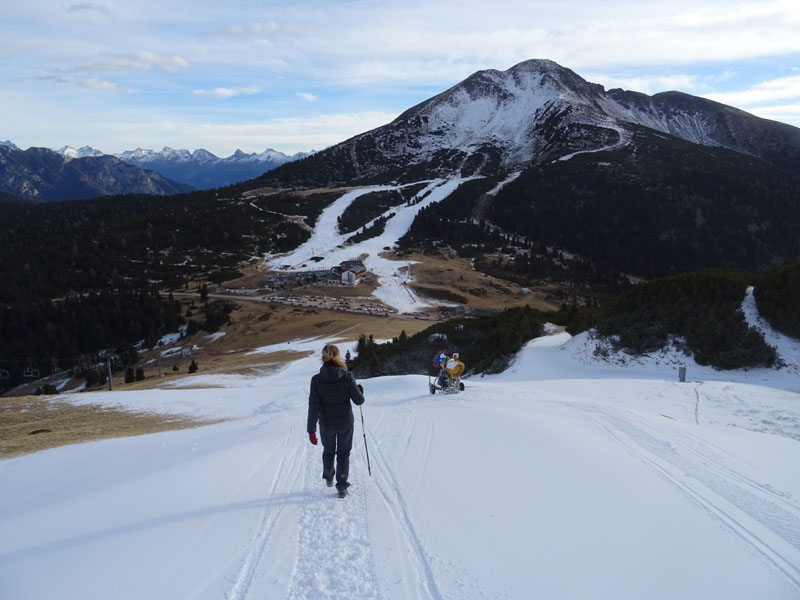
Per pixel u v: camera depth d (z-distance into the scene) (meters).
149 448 10.84
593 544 4.81
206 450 9.33
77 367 80.44
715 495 6.19
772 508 5.83
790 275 21.05
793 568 4.49
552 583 4.15
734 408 14.02
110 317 91.25
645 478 6.63
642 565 4.45
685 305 22.80
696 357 20.52
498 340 28.92
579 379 19.22
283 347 68.38
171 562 4.52
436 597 3.98
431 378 18.47
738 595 4.03
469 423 9.47
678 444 8.52
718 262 135.75
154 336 86.00
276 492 6.30
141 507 5.84
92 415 24.56
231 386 43.03
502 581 4.19
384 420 10.61
